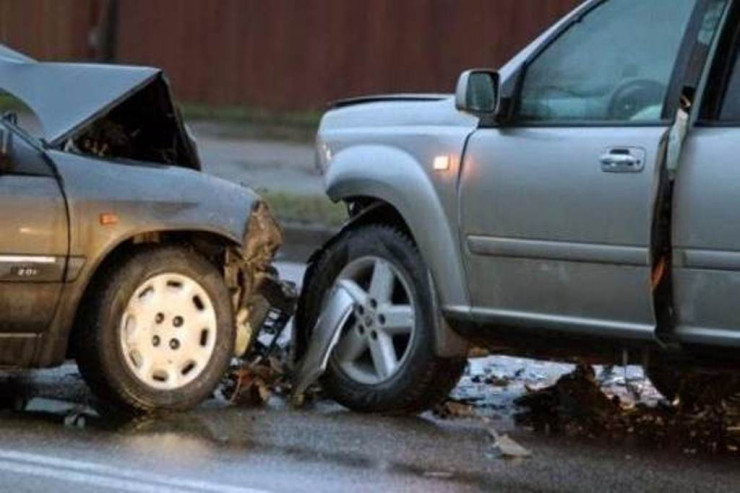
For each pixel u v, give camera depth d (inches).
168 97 707.4
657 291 617.6
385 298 700.0
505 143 657.6
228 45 1876.2
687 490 598.2
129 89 687.7
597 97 643.5
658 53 631.2
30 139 660.1
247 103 1870.1
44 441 630.5
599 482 604.7
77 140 710.5
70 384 736.3
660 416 717.3
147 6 1898.4
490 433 674.8
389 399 692.7
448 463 622.2
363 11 1829.5
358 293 708.0
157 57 1898.4
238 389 714.8
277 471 599.8
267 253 714.2
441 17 1802.4
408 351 689.0
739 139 597.6
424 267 684.1
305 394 721.6
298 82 1855.3
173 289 679.1
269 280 722.2
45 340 655.1
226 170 1550.2
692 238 605.9
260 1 1865.2
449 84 1803.6
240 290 711.7
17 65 698.8
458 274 671.8
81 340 663.8
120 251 669.9
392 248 697.0
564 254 638.5
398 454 632.4
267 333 741.9
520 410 722.8
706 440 678.5
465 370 764.6
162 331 676.7
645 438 679.1
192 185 688.4
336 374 709.9
